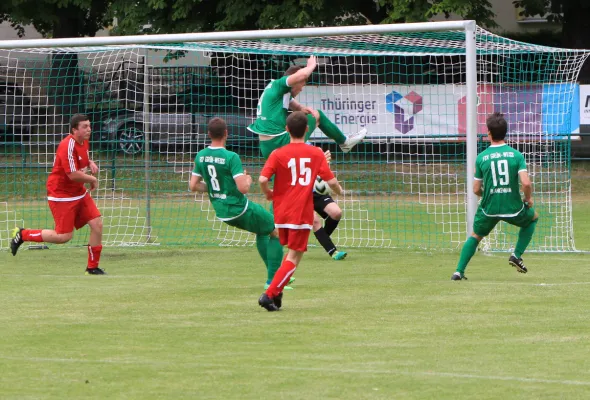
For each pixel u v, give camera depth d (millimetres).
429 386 15172
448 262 31844
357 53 41312
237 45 39781
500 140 26984
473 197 32656
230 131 53531
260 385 15312
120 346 18359
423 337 19047
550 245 36469
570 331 19516
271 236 25844
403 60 53000
